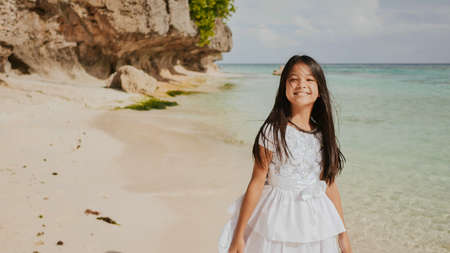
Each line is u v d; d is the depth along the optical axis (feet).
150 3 67.41
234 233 5.91
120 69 58.65
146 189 17.76
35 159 19.94
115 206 14.88
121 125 33.14
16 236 11.04
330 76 180.55
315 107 6.28
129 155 23.97
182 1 83.97
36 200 14.10
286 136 5.70
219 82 114.73
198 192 17.95
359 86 104.78
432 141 32.83
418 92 83.71
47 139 24.41
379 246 13.46
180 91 74.49
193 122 39.60
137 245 11.82
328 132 6.07
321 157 6.06
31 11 49.67
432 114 49.32
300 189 5.74
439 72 241.14
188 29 89.35
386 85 108.68
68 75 60.85
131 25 64.39
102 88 55.77
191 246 12.30
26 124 27.99
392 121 43.55
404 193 19.40
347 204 17.72
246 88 94.79
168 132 32.45
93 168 20.16
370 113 50.19
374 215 16.37
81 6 58.13
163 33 75.31
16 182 15.88
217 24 136.26
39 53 53.57
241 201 6.12
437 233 14.60
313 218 5.71
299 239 5.56
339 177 22.17
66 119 32.78
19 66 51.39
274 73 181.68
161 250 11.75
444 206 17.57
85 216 13.28
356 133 36.35
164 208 15.48
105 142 26.37
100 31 63.05
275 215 5.67
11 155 19.99
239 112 49.52
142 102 50.21
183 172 21.27
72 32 60.03
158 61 103.30
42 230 11.69
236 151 27.35
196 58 153.17
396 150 29.40
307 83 5.69
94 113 38.22
